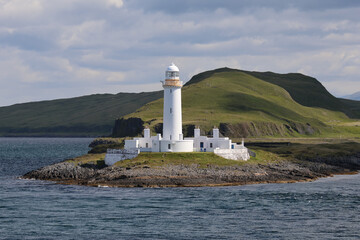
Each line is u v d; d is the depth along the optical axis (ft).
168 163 467.11
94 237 283.59
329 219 321.93
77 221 314.76
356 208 352.69
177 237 283.38
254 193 403.75
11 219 320.29
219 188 425.28
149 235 286.87
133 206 352.08
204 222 312.50
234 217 325.01
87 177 478.18
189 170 456.04
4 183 461.78
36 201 370.73
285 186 444.55
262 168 503.61
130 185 430.61
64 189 422.00
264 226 305.12
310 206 358.02
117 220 316.60
